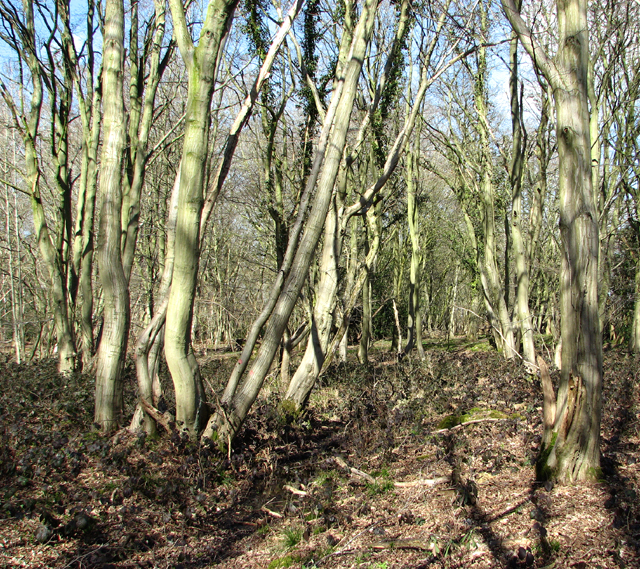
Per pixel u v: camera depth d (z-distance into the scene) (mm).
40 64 12422
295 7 7082
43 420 7719
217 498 5480
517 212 13195
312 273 14586
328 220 9273
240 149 18984
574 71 4668
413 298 16422
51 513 4891
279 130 14852
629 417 6652
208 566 4203
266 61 7059
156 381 7133
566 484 4734
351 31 9648
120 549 4379
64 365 12484
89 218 12242
